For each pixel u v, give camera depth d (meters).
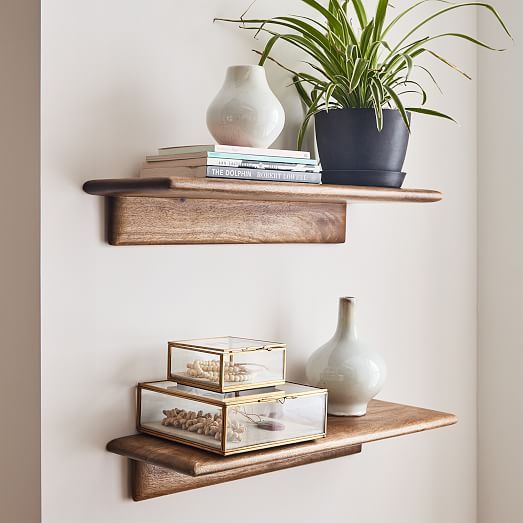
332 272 1.73
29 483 1.31
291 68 1.63
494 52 2.04
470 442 2.09
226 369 1.29
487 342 2.08
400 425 1.52
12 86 1.33
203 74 1.48
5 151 1.35
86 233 1.33
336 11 1.56
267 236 1.56
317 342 1.70
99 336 1.35
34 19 1.27
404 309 1.89
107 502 1.36
